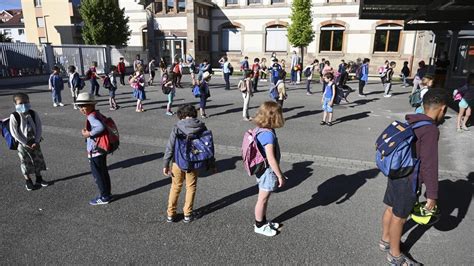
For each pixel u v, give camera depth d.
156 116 11.30
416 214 3.42
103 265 3.63
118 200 5.18
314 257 3.79
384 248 3.88
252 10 30.19
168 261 3.71
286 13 29.25
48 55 22.44
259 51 30.70
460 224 4.47
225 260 3.73
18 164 6.78
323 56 28.52
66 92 17.22
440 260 3.74
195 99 14.93
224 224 4.50
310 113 11.91
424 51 25.61
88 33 28.61
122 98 15.09
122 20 29.48
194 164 4.17
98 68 26.31
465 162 6.89
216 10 31.30
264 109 3.86
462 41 20.81
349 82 22.61
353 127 9.92
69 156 7.19
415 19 14.40
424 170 3.14
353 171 6.40
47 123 10.18
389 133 3.35
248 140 3.97
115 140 4.89
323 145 8.09
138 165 6.68
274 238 4.16
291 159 7.06
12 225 4.43
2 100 14.30
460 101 9.24
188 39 29.53
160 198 5.26
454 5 9.29
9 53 20.27
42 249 3.91
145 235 4.21
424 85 6.79
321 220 4.59
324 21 27.88
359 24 27.05
